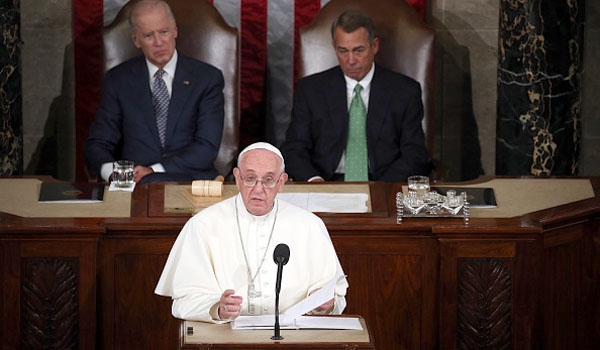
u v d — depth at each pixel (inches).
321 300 606.5
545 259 809.5
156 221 781.9
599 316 842.8
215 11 1126.4
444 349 778.8
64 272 758.5
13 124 1151.0
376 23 1117.1
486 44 1248.2
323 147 1064.8
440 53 1251.2
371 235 784.3
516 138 1139.9
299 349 569.0
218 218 666.8
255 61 1243.8
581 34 1128.8
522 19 1115.9
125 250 780.6
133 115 1069.1
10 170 1149.7
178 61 1080.2
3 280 755.4
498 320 773.3
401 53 1112.8
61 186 878.4
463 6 1240.8
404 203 805.9
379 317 797.2
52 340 764.6
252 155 652.1
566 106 1128.8
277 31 1238.9
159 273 784.9
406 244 788.0
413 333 797.2
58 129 1259.2
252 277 658.8
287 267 661.9
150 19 1052.5
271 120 1259.2
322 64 1116.5
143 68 1079.0
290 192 872.3
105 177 1043.3
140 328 788.6
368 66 1066.1
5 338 761.6
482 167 1274.6
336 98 1067.9
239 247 663.8
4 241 751.7
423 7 1220.5
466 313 773.3
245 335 585.0
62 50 1244.5
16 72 1148.5
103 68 1119.0
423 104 1109.1
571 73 1125.1
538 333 789.2
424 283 790.5
